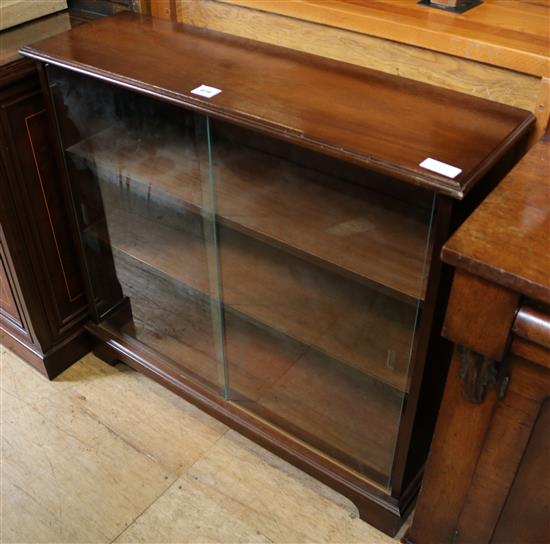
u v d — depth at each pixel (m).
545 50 0.99
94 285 1.67
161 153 1.32
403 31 1.09
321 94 1.10
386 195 1.04
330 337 1.31
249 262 1.38
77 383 1.71
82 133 1.40
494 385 0.91
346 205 1.12
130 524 1.39
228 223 1.31
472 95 1.09
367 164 0.93
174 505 1.43
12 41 1.43
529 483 0.98
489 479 1.02
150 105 1.25
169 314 1.60
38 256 1.55
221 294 1.45
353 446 1.36
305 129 1.00
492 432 0.97
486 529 1.09
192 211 1.37
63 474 1.49
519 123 1.01
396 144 0.96
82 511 1.41
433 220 0.95
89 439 1.57
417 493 1.35
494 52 1.02
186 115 1.21
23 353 1.74
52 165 1.49
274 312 1.38
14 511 1.42
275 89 1.12
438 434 1.04
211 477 1.48
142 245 1.53
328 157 1.09
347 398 1.36
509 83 1.04
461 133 0.98
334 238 1.14
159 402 1.66
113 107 1.31
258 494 1.45
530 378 0.87
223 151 1.22
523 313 0.81
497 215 0.85
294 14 1.22
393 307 1.16
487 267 0.78
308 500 1.44
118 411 1.64
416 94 1.09
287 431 1.45
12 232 1.47
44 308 1.63
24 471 1.50
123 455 1.53
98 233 1.58
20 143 1.40
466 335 0.88
